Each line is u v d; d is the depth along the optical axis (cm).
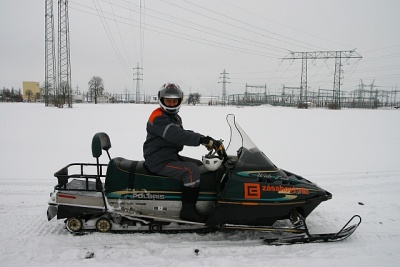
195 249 345
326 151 926
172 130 356
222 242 369
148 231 385
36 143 970
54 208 389
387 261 328
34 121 1625
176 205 377
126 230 381
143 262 319
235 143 405
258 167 385
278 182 378
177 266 311
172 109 370
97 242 361
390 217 452
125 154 816
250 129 1413
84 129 1302
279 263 320
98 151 369
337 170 715
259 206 367
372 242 374
